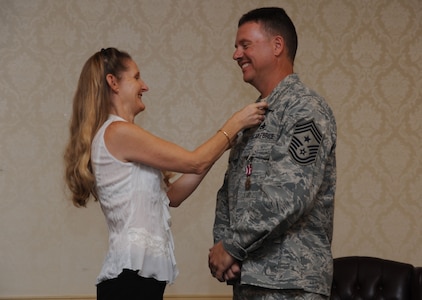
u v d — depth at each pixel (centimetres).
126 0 401
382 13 424
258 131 240
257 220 218
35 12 394
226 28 408
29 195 388
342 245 412
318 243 232
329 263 233
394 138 420
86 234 390
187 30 405
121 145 236
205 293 396
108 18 399
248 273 225
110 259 233
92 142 242
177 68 402
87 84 247
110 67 248
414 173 420
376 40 422
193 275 395
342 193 413
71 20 396
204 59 405
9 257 384
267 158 232
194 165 237
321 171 224
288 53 250
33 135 390
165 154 235
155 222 239
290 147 222
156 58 401
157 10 403
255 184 232
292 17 415
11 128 389
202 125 402
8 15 391
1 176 386
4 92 389
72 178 244
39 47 393
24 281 384
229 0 409
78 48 396
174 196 271
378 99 420
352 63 419
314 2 418
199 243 397
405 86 423
